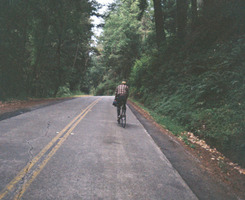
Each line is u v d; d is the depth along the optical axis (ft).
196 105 29.48
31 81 66.69
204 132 23.12
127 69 126.00
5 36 49.52
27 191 10.12
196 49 42.88
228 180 13.99
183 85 38.70
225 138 19.56
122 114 27.43
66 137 19.80
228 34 36.27
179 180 12.75
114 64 133.69
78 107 43.96
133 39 113.50
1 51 48.55
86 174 12.42
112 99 75.92
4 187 10.28
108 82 174.50
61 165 13.39
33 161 13.62
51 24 69.97
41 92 88.63
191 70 39.47
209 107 27.14
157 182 12.23
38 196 9.78
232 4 37.24
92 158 15.03
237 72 26.89
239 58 28.86
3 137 18.33
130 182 11.92
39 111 34.55
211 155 18.89
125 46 113.80
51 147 16.61
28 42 65.21
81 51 120.47
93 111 39.22
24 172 12.01
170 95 42.75
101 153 16.24
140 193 10.84
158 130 26.84
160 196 10.73
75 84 137.80
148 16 108.88
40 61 72.84
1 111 31.60
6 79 50.39
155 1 62.28
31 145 16.74
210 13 43.98
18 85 54.85
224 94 26.78
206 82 30.35
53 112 34.40
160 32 62.95
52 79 86.84
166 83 48.70
